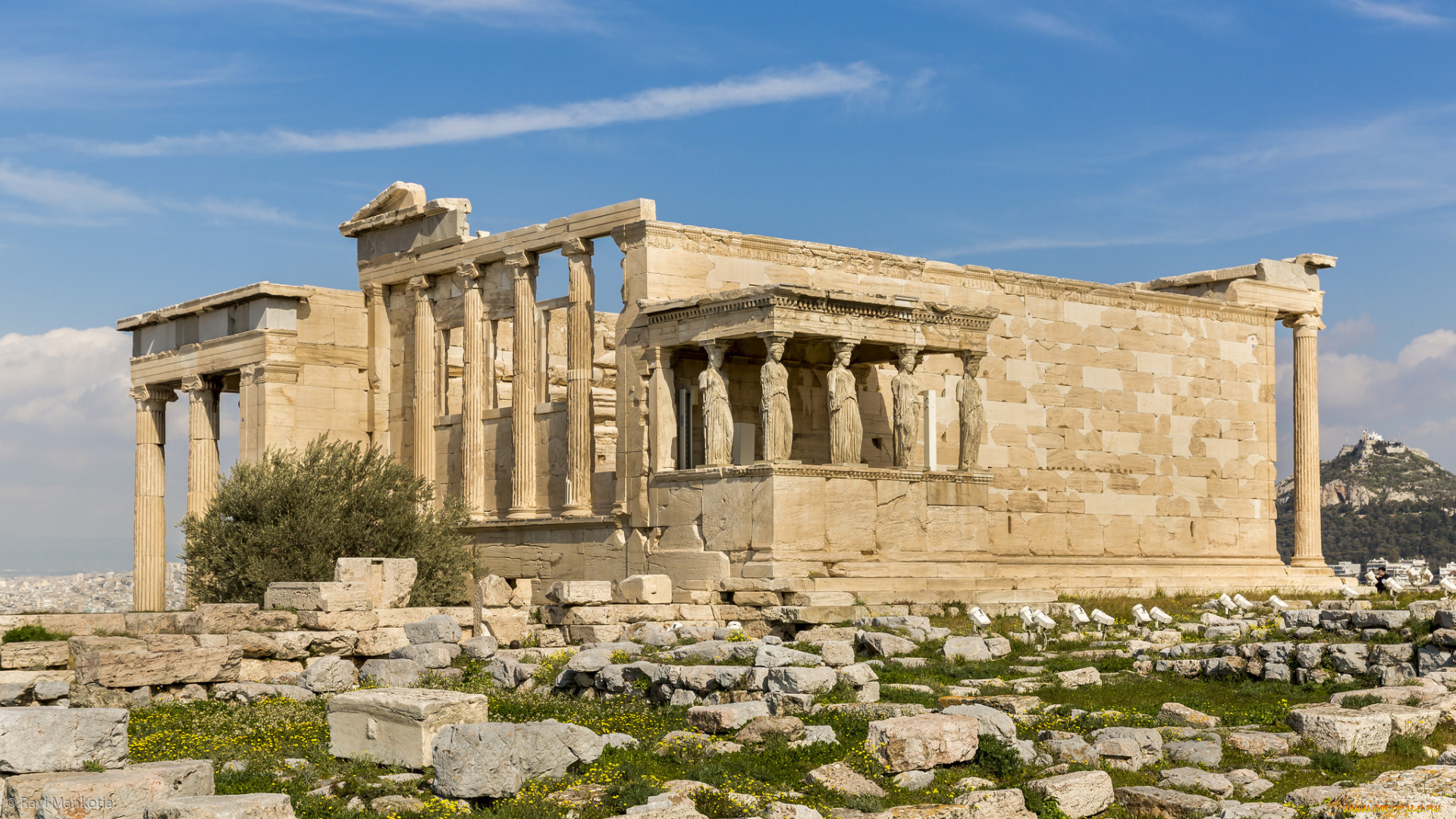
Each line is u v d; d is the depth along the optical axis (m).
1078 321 47.94
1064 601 39.81
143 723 21.66
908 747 17.39
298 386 47.06
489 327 45.16
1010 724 18.88
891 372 43.69
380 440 48.19
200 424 50.03
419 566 38.12
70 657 25.22
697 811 15.42
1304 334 54.16
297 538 36.84
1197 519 50.38
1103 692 24.02
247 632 26.61
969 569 37.94
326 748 19.12
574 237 41.56
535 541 42.16
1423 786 15.80
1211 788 17.41
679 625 30.58
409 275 47.31
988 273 45.72
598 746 17.59
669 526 37.84
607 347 46.72
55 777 15.12
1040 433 46.62
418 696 18.14
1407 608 28.20
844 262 42.62
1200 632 31.33
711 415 36.91
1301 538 53.56
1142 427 49.19
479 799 16.33
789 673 21.36
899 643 27.27
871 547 36.47
